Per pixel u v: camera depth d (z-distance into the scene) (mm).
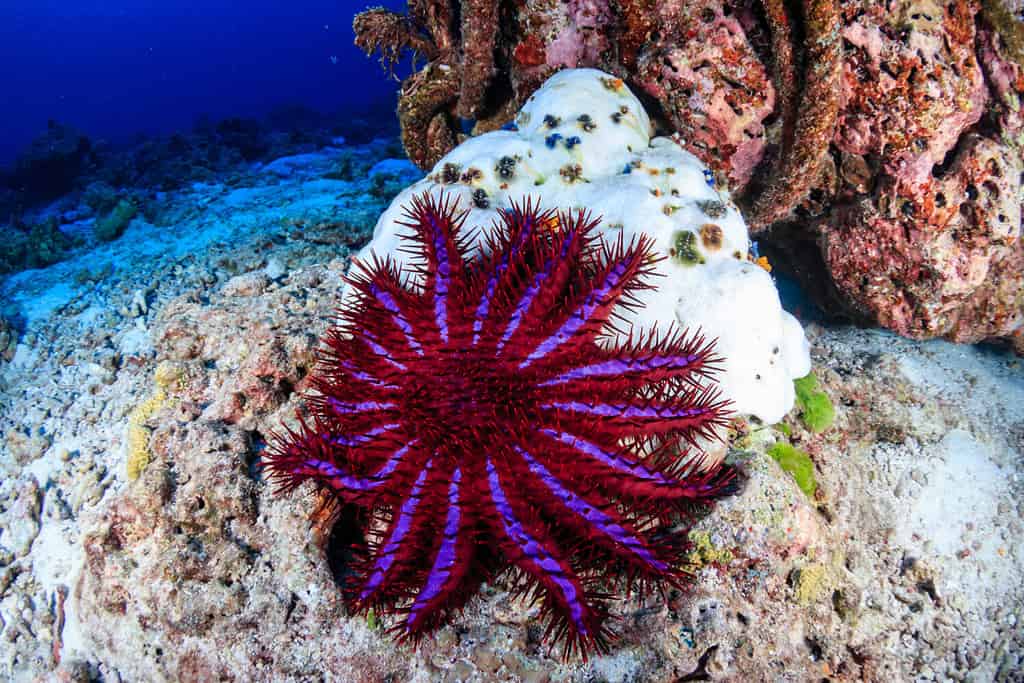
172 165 2264
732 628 577
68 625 709
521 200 654
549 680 573
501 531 454
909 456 761
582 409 489
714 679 582
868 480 743
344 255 1036
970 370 848
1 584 757
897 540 725
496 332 506
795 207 777
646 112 744
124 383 903
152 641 613
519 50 764
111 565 621
